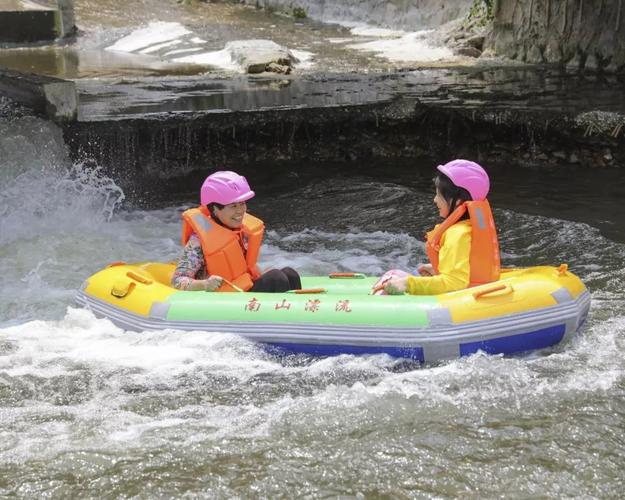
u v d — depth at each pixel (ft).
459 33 53.26
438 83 41.70
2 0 59.11
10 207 27.78
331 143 36.42
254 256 18.51
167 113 34.83
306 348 16.48
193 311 17.06
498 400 15.10
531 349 16.53
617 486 12.76
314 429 14.35
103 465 13.37
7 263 23.43
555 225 26.53
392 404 15.01
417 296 16.51
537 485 12.78
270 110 35.55
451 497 12.52
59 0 57.88
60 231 26.16
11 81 34.99
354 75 44.24
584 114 34.55
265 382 15.90
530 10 48.24
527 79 42.70
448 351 16.07
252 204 30.04
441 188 16.88
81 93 39.47
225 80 43.14
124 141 33.22
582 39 46.44
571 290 16.72
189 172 34.32
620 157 34.24
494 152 35.63
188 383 15.92
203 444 13.93
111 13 67.21
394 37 57.47
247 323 16.71
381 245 25.52
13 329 18.40
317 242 25.91
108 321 17.93
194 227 17.71
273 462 13.42
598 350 16.90
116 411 15.06
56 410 15.10
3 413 14.99
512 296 16.28
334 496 12.58
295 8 69.77
